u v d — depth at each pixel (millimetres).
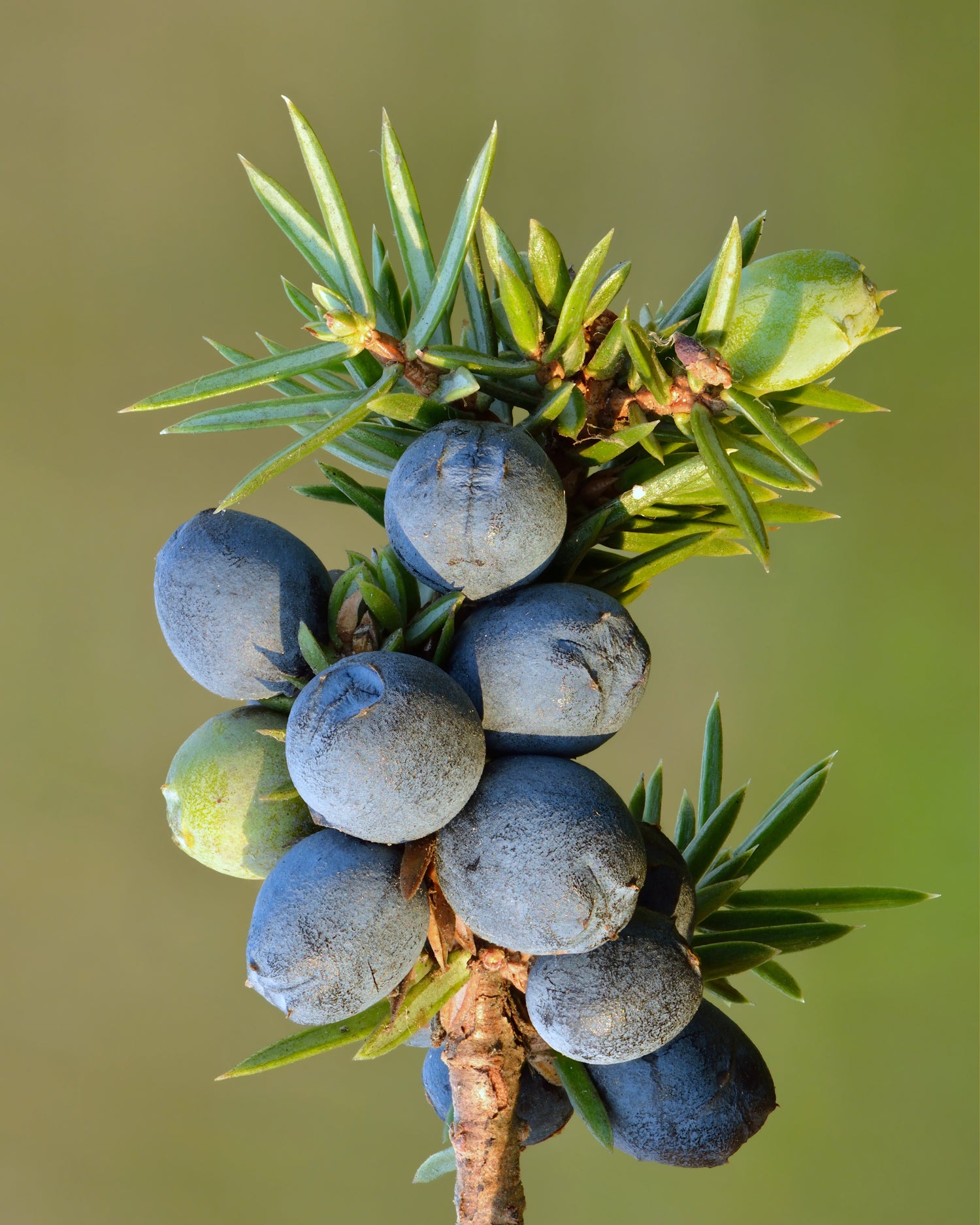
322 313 155
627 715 152
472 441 151
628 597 159
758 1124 157
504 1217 155
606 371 158
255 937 150
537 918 149
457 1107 156
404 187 156
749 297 156
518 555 151
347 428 153
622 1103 156
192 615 154
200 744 155
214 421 156
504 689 151
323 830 152
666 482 155
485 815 150
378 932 150
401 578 156
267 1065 154
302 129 153
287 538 155
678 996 151
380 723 147
